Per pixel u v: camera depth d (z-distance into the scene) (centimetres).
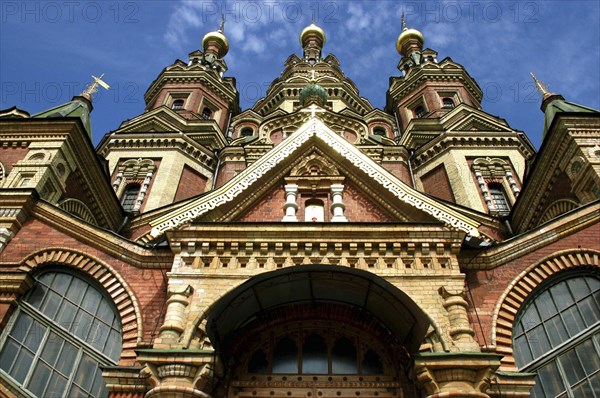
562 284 1309
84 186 1973
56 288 1353
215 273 1207
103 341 1270
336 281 1224
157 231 1277
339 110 3519
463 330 1097
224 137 3194
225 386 1185
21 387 1171
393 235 1266
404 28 4372
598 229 1371
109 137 2745
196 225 1275
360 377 1234
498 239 2152
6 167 1736
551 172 1920
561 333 1238
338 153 1559
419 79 3547
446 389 1006
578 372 1174
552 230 1367
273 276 1180
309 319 1316
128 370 1127
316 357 1272
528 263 1327
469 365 1015
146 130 2933
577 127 1838
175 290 1166
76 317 1305
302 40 4931
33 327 1275
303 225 1269
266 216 1441
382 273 1205
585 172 1727
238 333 1278
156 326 1252
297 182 1523
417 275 1202
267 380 1227
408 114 3444
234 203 1418
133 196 2512
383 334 1290
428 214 1337
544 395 1155
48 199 1706
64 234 1441
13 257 1381
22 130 1841
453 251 1255
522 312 1274
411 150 2805
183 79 3600
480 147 2639
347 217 1430
